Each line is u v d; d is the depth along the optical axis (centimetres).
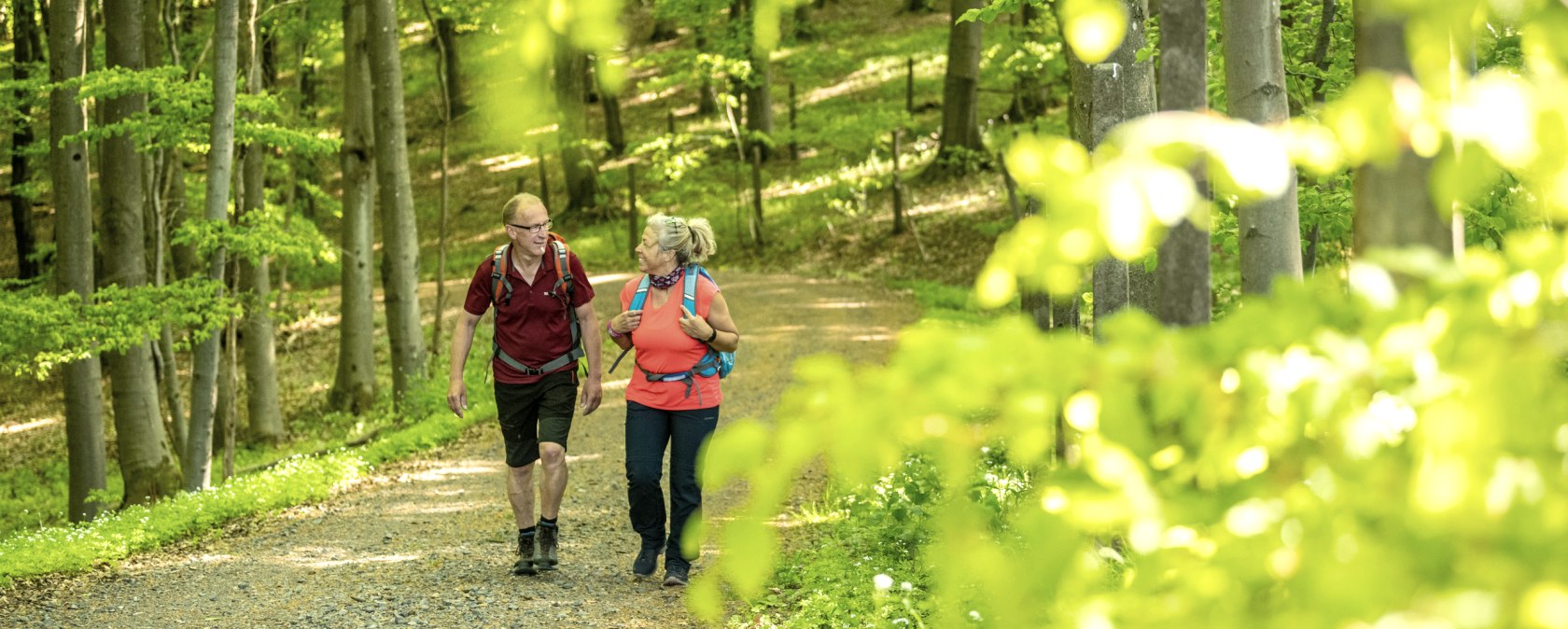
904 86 3988
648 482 653
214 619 675
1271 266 336
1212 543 124
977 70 3108
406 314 1708
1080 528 128
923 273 2631
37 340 1084
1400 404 124
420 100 4622
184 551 837
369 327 1930
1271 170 105
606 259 3139
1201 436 129
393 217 1692
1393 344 122
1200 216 109
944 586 133
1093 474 127
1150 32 766
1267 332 128
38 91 1236
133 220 1277
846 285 2589
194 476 1169
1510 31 382
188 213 1639
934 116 3709
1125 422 127
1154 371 130
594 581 694
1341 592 107
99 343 1093
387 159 1688
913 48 4341
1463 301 122
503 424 699
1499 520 107
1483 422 113
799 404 133
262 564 793
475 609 655
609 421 1323
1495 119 113
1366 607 105
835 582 605
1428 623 102
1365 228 172
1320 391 123
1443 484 110
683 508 649
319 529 891
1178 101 255
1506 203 445
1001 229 2680
